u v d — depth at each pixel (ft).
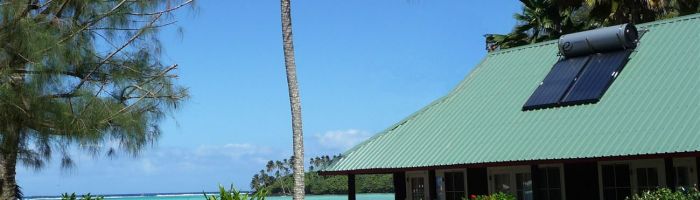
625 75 63.41
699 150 49.44
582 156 54.80
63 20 49.80
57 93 49.34
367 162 68.74
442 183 72.90
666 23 68.95
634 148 53.01
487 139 63.41
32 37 46.55
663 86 59.62
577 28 108.27
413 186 75.51
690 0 105.29
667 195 50.21
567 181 64.13
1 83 46.34
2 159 53.57
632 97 59.93
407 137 70.18
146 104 53.47
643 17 102.63
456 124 68.49
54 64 47.39
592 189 62.54
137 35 54.03
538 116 63.46
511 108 67.00
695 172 56.90
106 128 50.85
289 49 59.26
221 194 58.65
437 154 64.54
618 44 66.59
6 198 53.67
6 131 47.96
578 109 61.62
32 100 47.16
